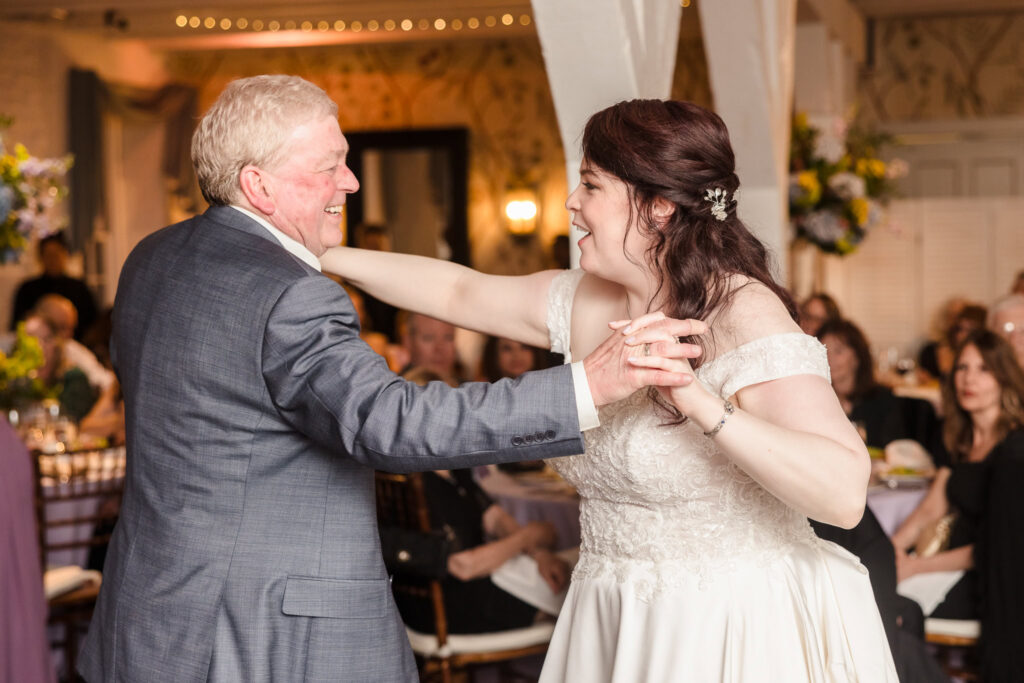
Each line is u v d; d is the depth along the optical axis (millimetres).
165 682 1598
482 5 7461
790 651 1707
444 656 3088
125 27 7840
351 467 1668
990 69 8930
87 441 4480
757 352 1595
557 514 3377
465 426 1497
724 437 1486
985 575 3139
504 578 3178
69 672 3648
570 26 2137
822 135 6082
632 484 1740
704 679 1689
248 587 1598
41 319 4789
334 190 1733
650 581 1761
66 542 3785
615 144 1676
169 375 1638
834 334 4410
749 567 1723
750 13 3258
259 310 1580
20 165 3719
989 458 3291
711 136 1683
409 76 9438
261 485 1612
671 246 1670
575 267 2303
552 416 1498
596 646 1852
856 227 6031
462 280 2102
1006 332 3891
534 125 9258
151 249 1753
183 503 1629
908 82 9117
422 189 9336
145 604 1627
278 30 8062
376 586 1675
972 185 8906
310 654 1604
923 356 7809
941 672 2619
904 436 4348
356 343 1585
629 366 1474
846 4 7805
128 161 8750
